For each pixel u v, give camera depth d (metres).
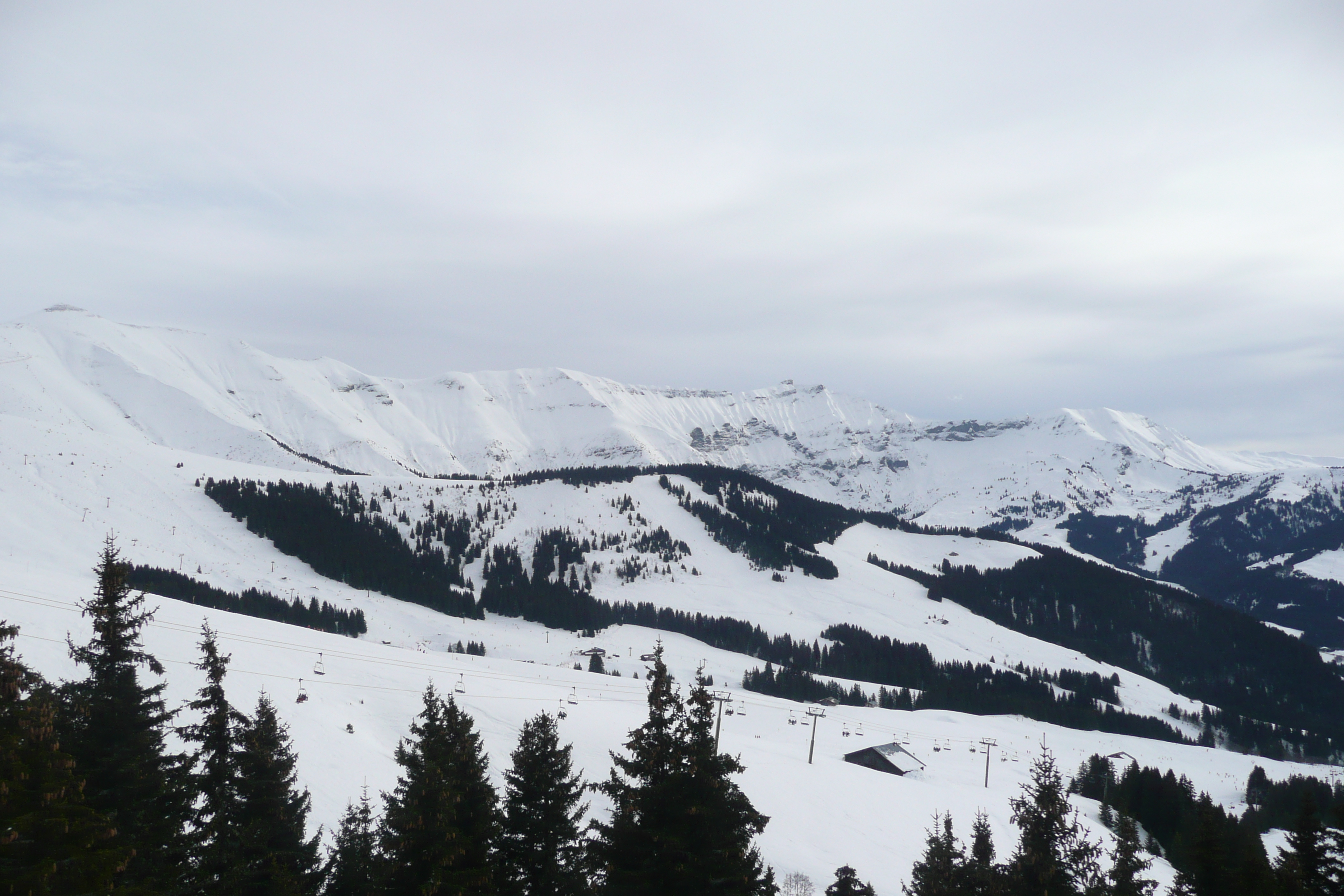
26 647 53.56
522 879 28.80
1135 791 109.69
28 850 18.45
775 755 92.06
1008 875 30.75
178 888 25.28
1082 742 169.88
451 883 24.66
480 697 84.50
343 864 31.72
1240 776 158.38
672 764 24.14
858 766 97.69
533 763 30.05
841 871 49.38
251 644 79.75
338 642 98.94
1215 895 44.81
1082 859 29.27
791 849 64.12
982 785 109.06
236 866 27.31
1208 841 45.91
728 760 24.53
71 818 19.56
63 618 61.84
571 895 28.80
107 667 27.70
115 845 20.98
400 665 91.38
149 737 26.94
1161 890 64.44
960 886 42.72
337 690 75.00
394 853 25.59
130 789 25.56
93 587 80.19
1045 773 30.41
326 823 47.66
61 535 195.12
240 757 29.89
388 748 66.62
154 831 25.70
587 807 30.55
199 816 28.22
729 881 23.38
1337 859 39.41
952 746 139.88
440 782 25.86
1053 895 28.23
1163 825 104.06
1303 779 131.38
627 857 24.22
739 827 24.67
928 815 79.62
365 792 50.56
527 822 29.47
